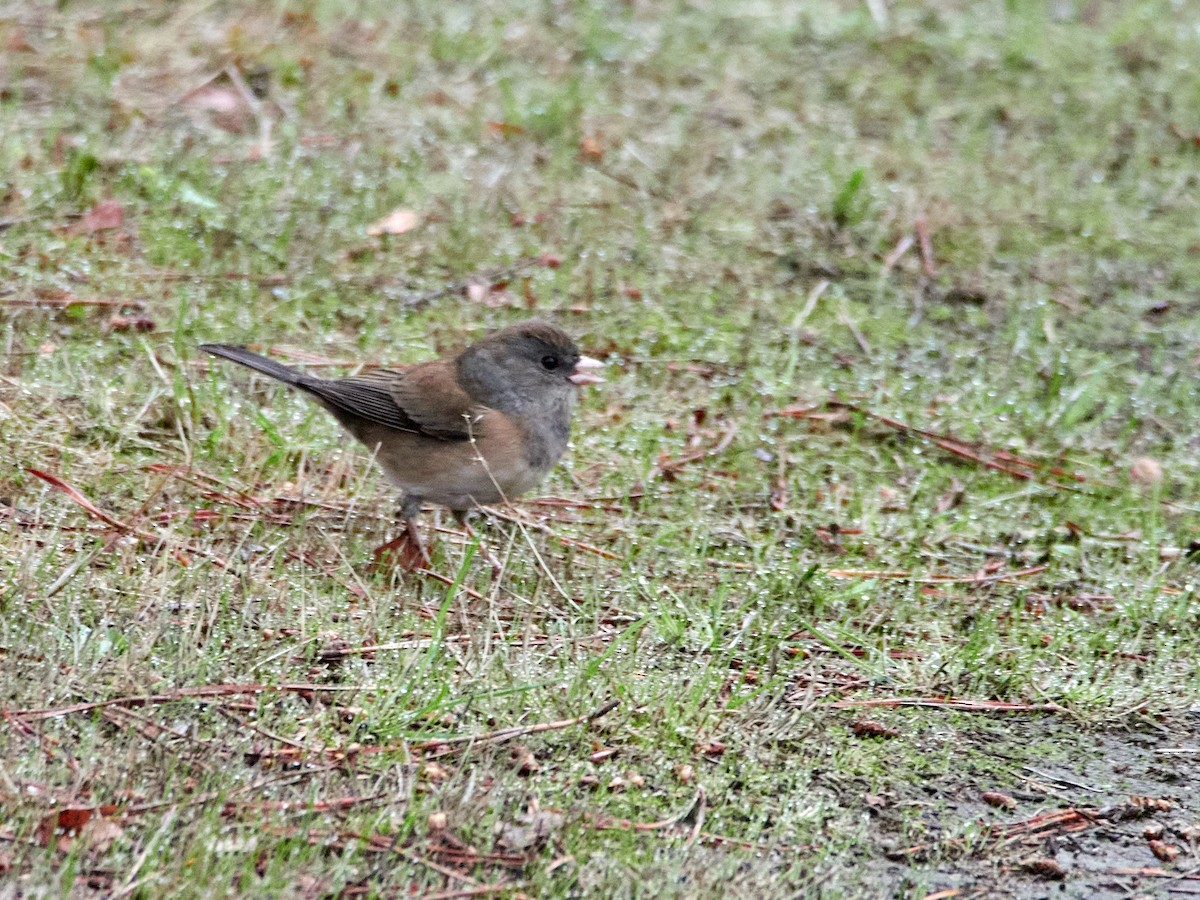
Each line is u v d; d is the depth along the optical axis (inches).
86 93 592.7
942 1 746.8
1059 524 423.8
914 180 594.2
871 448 452.4
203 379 442.6
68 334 454.6
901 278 540.4
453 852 263.7
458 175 568.4
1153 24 724.7
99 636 307.9
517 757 293.7
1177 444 465.7
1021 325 520.4
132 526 359.9
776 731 313.1
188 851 248.4
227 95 602.9
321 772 279.4
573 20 696.4
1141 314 532.7
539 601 355.3
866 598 369.1
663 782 293.4
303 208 532.4
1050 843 290.4
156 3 671.1
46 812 255.3
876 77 673.0
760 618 352.8
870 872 275.9
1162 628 372.5
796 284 533.6
